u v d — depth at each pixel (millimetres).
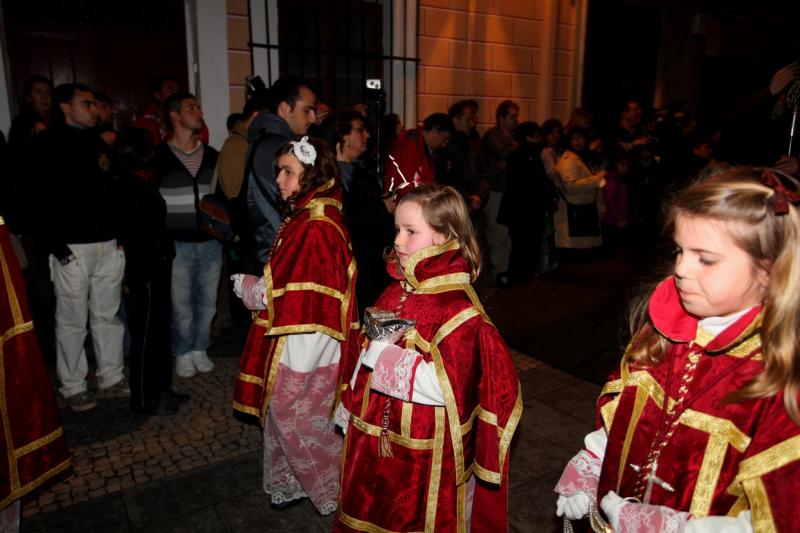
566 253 6703
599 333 4664
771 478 913
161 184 3684
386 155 3840
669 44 8766
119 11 5289
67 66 5172
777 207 933
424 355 1611
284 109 3025
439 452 1636
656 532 1028
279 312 2162
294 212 2307
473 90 6871
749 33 9547
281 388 2229
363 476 1714
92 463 2902
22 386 2070
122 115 5434
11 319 2035
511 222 5695
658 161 7469
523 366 4090
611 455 1226
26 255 4418
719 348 1048
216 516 2518
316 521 2486
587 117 6879
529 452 2998
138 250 3129
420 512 1652
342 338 2211
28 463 2098
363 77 6105
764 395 958
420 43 6406
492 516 1770
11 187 3725
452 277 1647
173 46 5508
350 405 1813
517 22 7016
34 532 2408
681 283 1025
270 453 2443
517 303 5402
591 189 6395
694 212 989
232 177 3650
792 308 935
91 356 4176
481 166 6008
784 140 3152
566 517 1374
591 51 7930
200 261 3842
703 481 1045
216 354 4289
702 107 9445
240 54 5379
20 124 4074
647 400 1181
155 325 3258
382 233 3217
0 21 4789
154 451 3016
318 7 5809
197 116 3754
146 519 2496
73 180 3234
